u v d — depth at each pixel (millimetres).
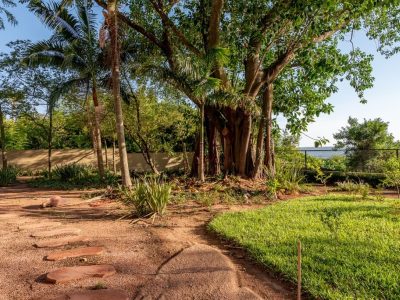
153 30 14273
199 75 11336
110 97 17078
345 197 9188
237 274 3859
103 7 12305
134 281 3691
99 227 6156
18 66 16812
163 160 22078
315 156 15555
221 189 10500
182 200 8812
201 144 12359
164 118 19062
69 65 13359
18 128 23672
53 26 13070
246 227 5809
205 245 4887
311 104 15164
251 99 12422
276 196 9586
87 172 16016
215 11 11672
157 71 11469
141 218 6809
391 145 18125
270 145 13797
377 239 4855
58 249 4852
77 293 3359
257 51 13023
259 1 12070
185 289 3443
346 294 3191
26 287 3574
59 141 23938
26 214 7508
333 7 10344
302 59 13641
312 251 4363
